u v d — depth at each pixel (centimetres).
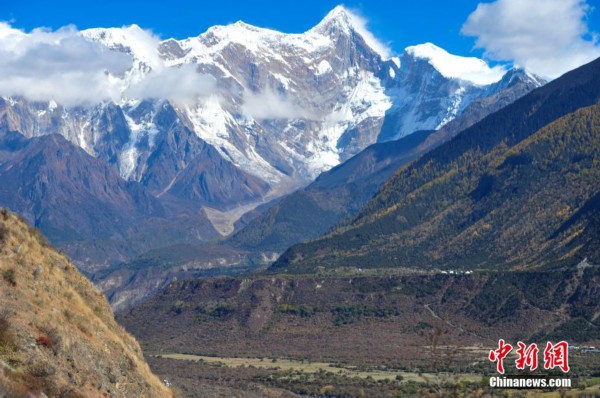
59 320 12700
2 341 11162
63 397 10862
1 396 9825
